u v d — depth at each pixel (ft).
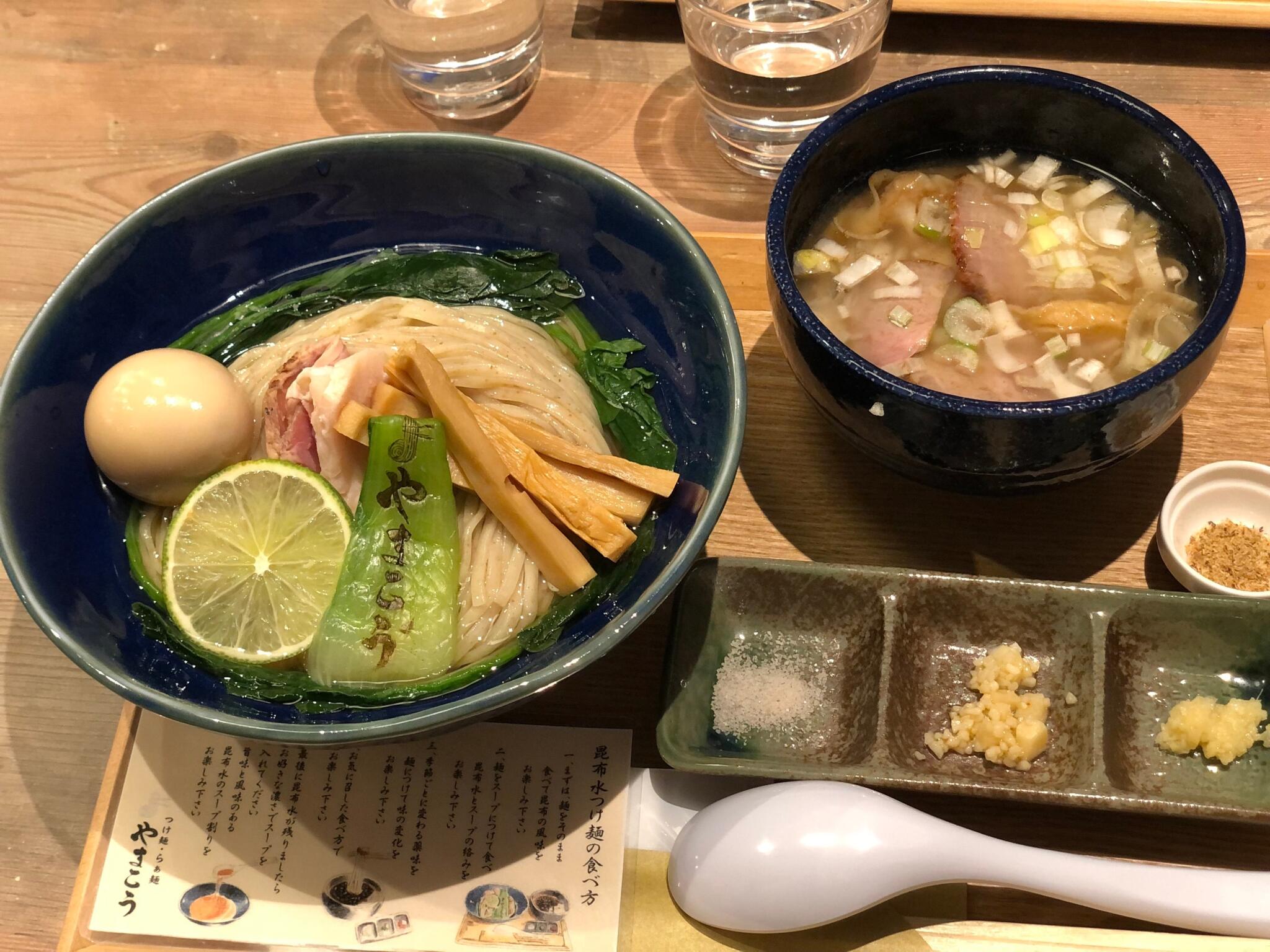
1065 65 1.55
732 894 0.96
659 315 1.22
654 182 1.51
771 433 1.29
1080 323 1.16
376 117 1.60
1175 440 1.23
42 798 1.09
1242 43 1.55
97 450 1.11
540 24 1.58
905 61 1.57
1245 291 1.30
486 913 0.99
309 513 1.10
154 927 0.99
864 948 0.97
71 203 1.52
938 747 1.06
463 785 1.06
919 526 1.21
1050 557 1.18
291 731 0.87
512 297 1.31
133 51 1.69
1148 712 1.08
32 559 1.01
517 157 1.21
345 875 1.01
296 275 1.32
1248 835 1.02
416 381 1.12
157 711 0.89
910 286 1.22
